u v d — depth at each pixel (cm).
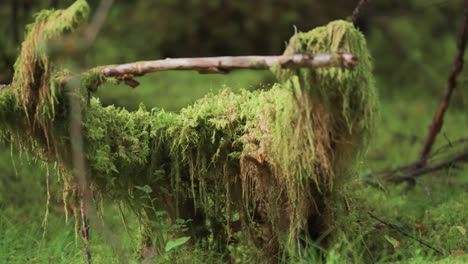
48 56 288
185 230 331
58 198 364
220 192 334
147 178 333
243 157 312
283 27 1008
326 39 274
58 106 303
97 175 319
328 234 320
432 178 541
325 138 285
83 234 349
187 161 329
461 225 404
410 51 1077
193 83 738
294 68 265
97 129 312
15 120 308
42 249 388
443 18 1117
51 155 321
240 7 998
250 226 330
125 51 871
